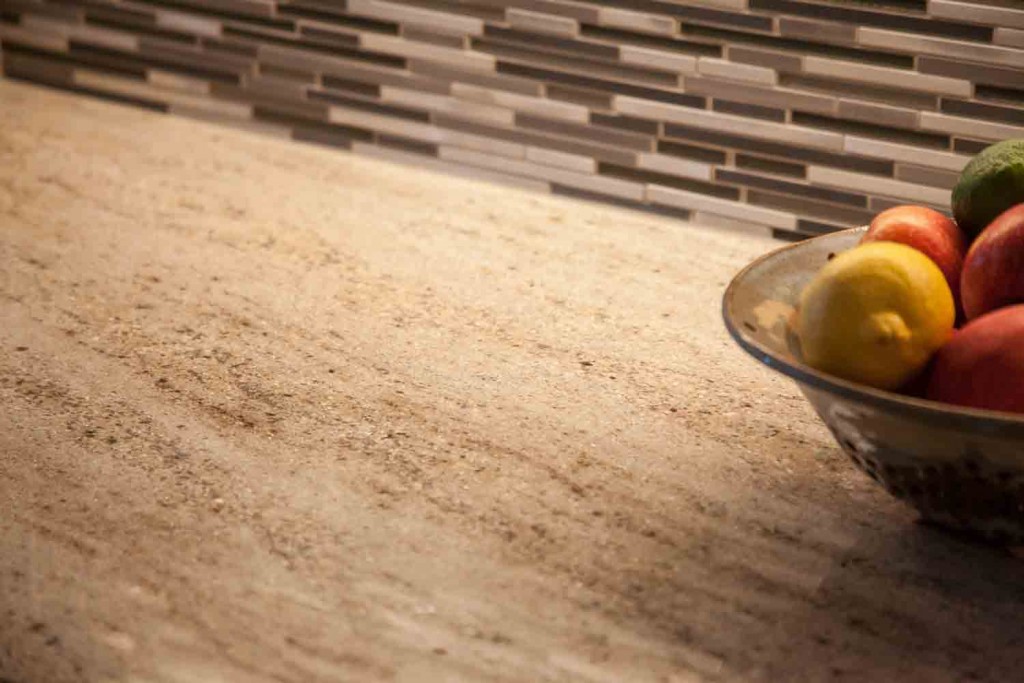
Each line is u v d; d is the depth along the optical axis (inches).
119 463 36.7
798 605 30.9
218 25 63.0
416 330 44.5
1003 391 28.1
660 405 39.9
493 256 50.3
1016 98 44.6
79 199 54.9
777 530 33.8
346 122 61.2
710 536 33.6
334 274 48.5
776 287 33.8
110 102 67.8
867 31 46.7
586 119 54.6
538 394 40.5
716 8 49.7
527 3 54.1
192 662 29.2
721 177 52.2
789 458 37.0
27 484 35.7
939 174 47.1
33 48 69.1
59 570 32.2
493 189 57.4
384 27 58.4
